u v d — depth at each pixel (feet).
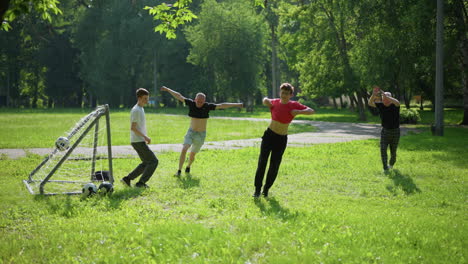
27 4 16.63
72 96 248.52
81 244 14.74
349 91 110.73
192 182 26.96
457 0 78.79
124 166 33.76
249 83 180.45
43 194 23.04
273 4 159.12
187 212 19.29
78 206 20.40
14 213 18.90
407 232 15.98
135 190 23.90
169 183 26.76
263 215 18.72
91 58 212.23
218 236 15.31
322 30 112.78
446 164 35.58
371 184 27.17
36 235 15.89
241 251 13.97
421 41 84.58
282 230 16.17
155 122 102.17
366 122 106.32
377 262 13.19
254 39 179.11
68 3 216.95
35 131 71.10
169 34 29.09
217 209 20.02
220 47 176.86
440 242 15.10
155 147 48.78
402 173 31.04
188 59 189.16
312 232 15.84
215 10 178.40
